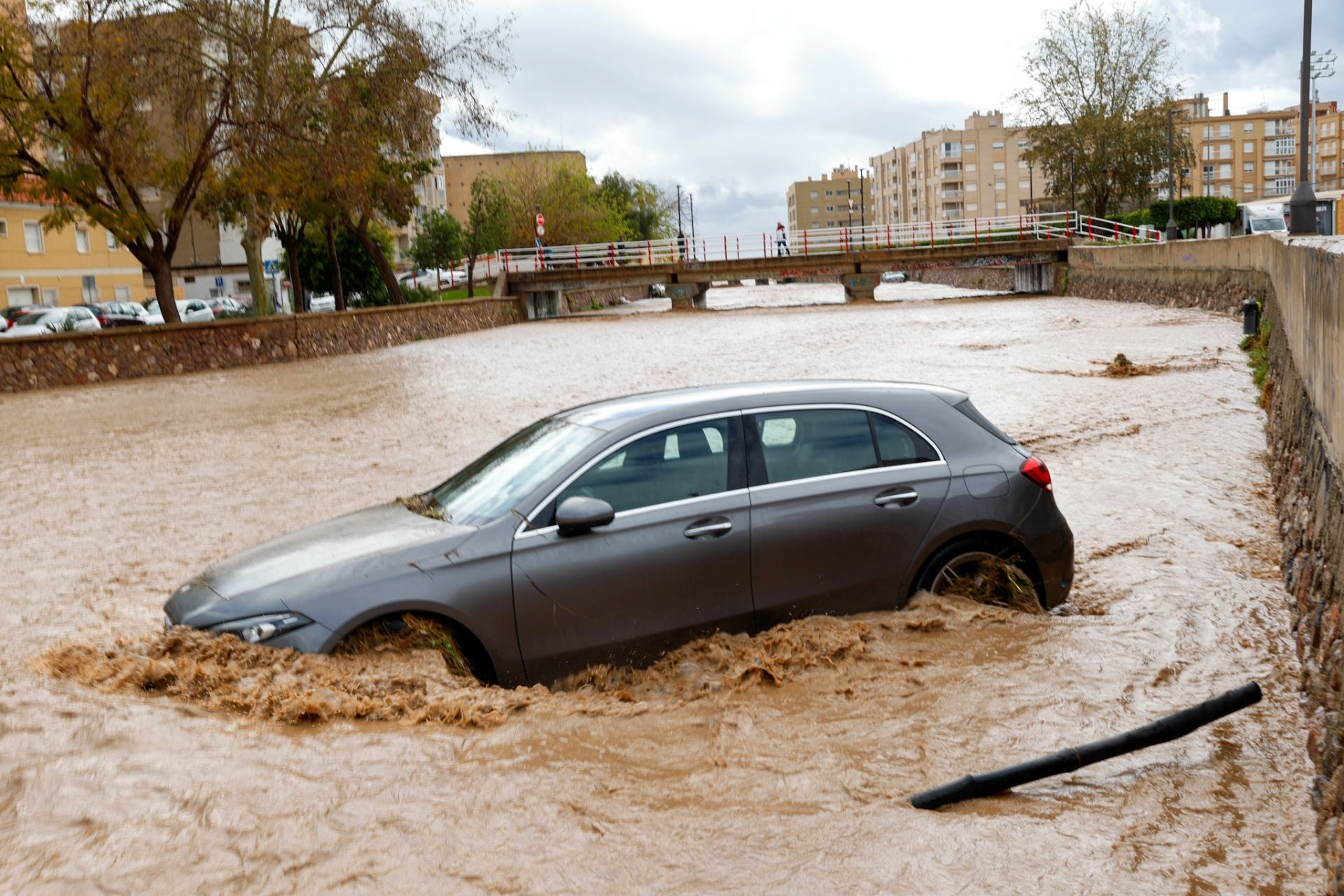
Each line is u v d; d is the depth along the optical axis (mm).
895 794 3881
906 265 54781
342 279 48281
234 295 69438
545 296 56469
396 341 37344
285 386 23969
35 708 4520
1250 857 3412
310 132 31938
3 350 24016
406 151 33906
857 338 29547
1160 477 10383
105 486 12680
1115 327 29453
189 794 3783
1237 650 5504
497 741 4309
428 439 15141
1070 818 3688
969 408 6184
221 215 36094
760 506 5473
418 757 4133
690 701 4828
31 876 3277
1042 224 55812
